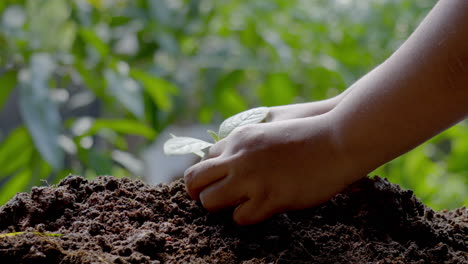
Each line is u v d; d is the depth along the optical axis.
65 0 1.17
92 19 1.24
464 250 0.64
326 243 0.63
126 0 1.29
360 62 1.37
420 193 1.22
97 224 0.61
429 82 0.57
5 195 1.02
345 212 0.66
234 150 0.61
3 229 0.61
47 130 0.93
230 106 1.31
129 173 1.23
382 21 1.37
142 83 1.10
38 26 1.20
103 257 0.57
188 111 1.47
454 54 0.56
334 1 1.40
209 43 1.39
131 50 1.40
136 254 0.58
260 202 0.60
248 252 0.61
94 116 1.80
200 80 1.32
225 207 0.62
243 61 1.26
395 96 0.57
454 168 1.31
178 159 1.42
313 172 0.60
